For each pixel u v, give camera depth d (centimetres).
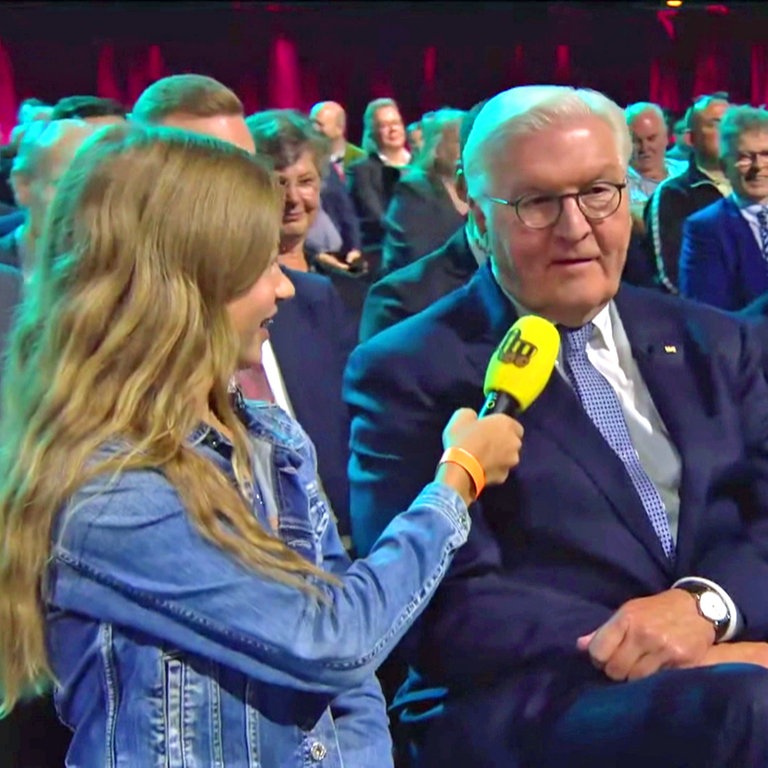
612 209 171
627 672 162
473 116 228
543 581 173
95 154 122
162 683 119
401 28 985
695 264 396
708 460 179
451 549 133
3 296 194
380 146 732
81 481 114
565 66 962
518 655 167
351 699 142
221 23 955
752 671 155
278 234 125
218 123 252
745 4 875
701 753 152
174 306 118
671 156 593
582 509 173
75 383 117
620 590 173
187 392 118
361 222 662
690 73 907
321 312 256
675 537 177
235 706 122
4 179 455
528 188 169
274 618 117
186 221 118
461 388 178
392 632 125
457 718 171
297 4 966
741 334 192
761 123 382
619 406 181
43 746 164
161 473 116
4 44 914
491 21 967
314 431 244
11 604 118
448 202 449
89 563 115
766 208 388
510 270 175
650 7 907
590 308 176
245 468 126
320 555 136
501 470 144
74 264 119
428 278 271
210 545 116
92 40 930
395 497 176
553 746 162
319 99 999
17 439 119
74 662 121
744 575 173
